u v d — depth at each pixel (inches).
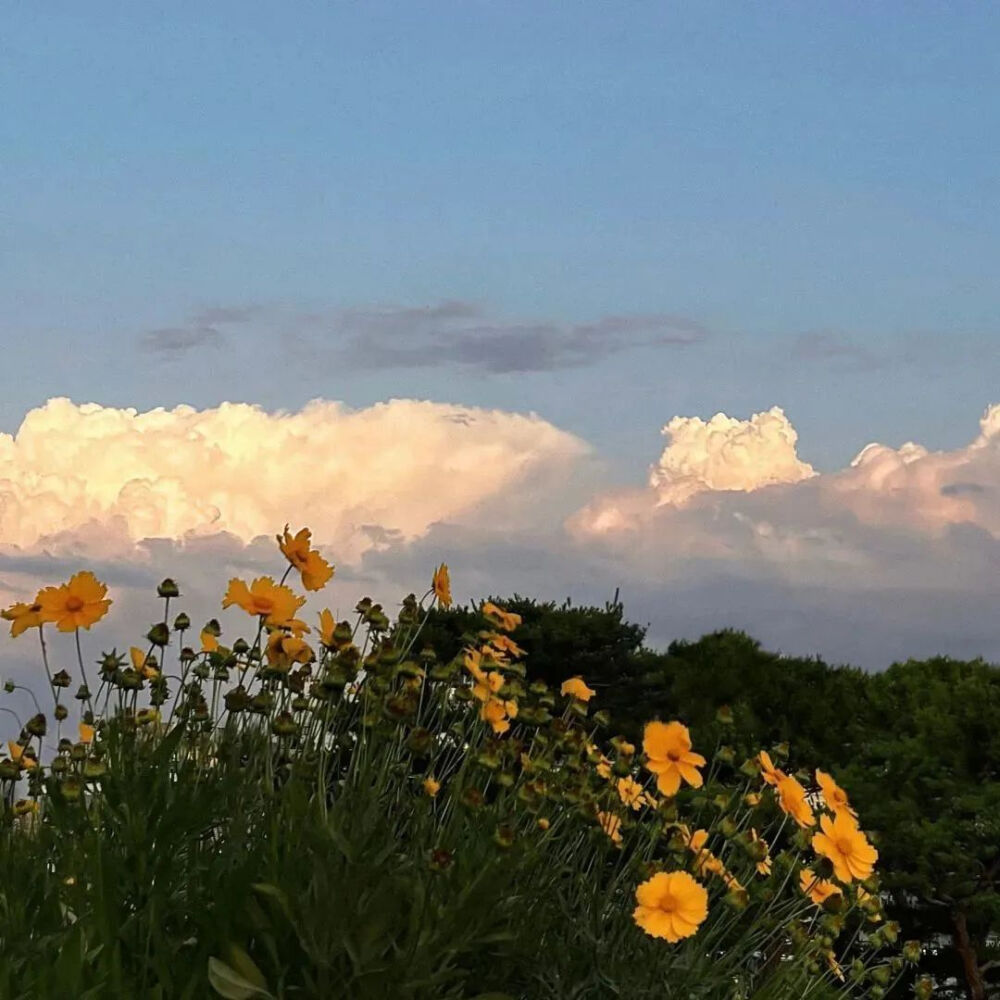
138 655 153.3
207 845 138.3
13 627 146.8
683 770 144.6
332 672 138.9
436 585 164.2
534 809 146.6
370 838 128.6
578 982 137.1
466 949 124.5
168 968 119.2
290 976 122.5
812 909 164.7
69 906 130.8
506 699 161.8
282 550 146.9
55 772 147.9
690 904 128.4
